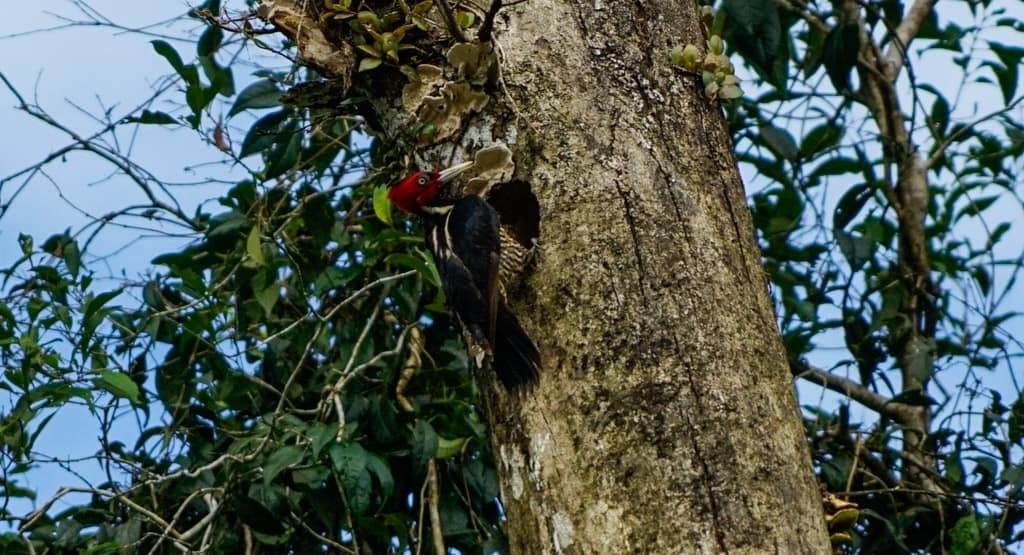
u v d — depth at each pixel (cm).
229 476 1127
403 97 967
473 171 933
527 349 861
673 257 866
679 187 893
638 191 884
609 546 796
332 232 1247
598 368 838
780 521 794
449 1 957
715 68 938
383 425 1155
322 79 1068
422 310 1261
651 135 909
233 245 1220
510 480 853
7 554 1094
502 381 859
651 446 809
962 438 1216
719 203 903
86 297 1173
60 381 1073
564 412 837
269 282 1172
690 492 794
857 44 1252
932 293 1346
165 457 1195
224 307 1173
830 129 1391
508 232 934
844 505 1009
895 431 1279
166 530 1091
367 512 1184
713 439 809
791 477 814
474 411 1216
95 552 1038
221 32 1192
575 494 816
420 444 1127
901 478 1258
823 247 1349
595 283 861
